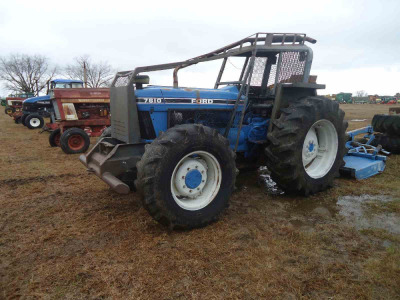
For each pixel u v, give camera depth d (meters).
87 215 3.15
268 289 1.97
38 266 2.23
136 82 3.29
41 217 3.12
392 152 5.73
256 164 4.25
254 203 3.48
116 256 2.35
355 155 5.03
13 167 5.36
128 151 3.04
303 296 1.91
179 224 2.69
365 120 14.68
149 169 2.52
